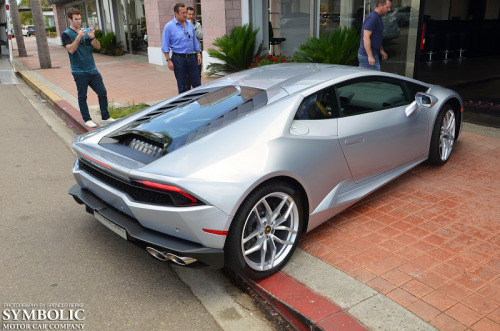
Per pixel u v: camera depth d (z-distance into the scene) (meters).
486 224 3.41
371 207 3.81
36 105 9.54
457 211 3.64
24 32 50.75
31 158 5.79
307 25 10.15
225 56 10.86
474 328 2.33
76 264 3.26
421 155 4.23
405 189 4.12
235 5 11.42
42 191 4.65
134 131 3.19
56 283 3.03
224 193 2.54
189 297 2.89
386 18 8.11
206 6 12.09
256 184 2.64
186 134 2.96
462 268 2.87
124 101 8.87
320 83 3.32
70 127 7.42
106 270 3.18
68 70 15.04
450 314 2.44
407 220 3.55
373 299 2.60
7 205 4.30
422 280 2.76
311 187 3.04
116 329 2.58
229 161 2.65
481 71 10.47
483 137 5.46
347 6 9.04
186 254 2.56
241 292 2.94
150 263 3.28
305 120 3.11
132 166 2.74
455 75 10.02
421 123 4.08
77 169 3.35
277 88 3.32
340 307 2.55
